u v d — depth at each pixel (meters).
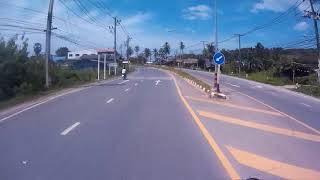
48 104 23.45
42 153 10.81
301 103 31.48
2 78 31.09
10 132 13.98
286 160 10.91
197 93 33.00
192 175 8.94
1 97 29.06
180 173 9.08
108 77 65.31
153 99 27.22
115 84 45.56
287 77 69.31
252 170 9.80
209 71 110.38
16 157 10.35
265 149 12.23
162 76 69.81
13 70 32.69
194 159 10.40
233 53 117.50
